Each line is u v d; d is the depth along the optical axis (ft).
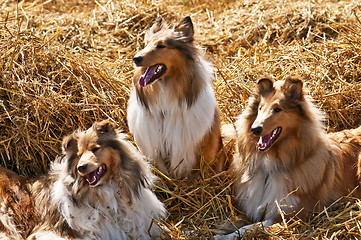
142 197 16.58
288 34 27.50
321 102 22.56
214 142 19.70
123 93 22.18
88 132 15.47
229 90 23.41
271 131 16.22
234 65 25.43
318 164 17.10
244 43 27.89
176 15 29.99
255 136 17.15
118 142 15.72
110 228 16.21
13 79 21.15
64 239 15.78
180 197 18.60
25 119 20.24
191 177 19.83
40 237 15.84
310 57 24.73
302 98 16.37
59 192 16.07
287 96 16.28
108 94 21.75
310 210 17.40
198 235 16.85
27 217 16.92
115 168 15.67
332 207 17.79
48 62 22.35
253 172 17.65
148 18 28.91
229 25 29.60
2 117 20.36
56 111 20.81
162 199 19.17
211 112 19.08
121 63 24.40
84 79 22.20
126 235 16.49
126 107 21.62
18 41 22.76
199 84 18.49
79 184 15.67
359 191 18.37
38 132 20.38
